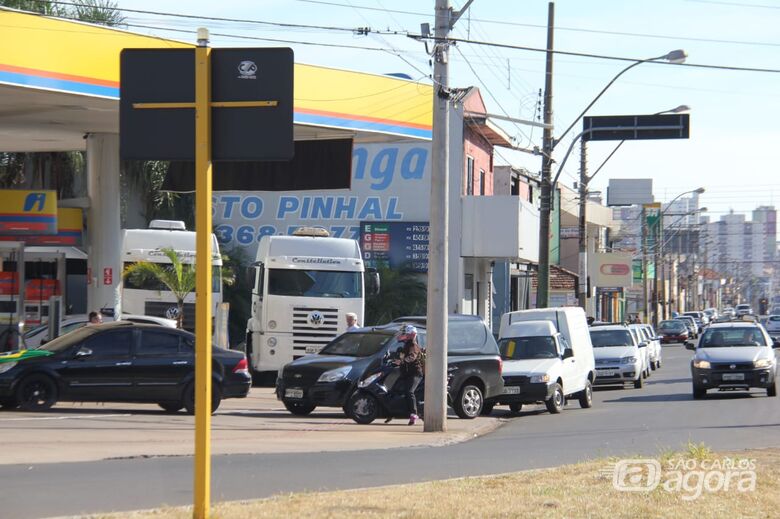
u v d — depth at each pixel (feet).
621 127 119.14
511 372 81.05
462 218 142.41
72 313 143.95
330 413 75.87
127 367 66.23
